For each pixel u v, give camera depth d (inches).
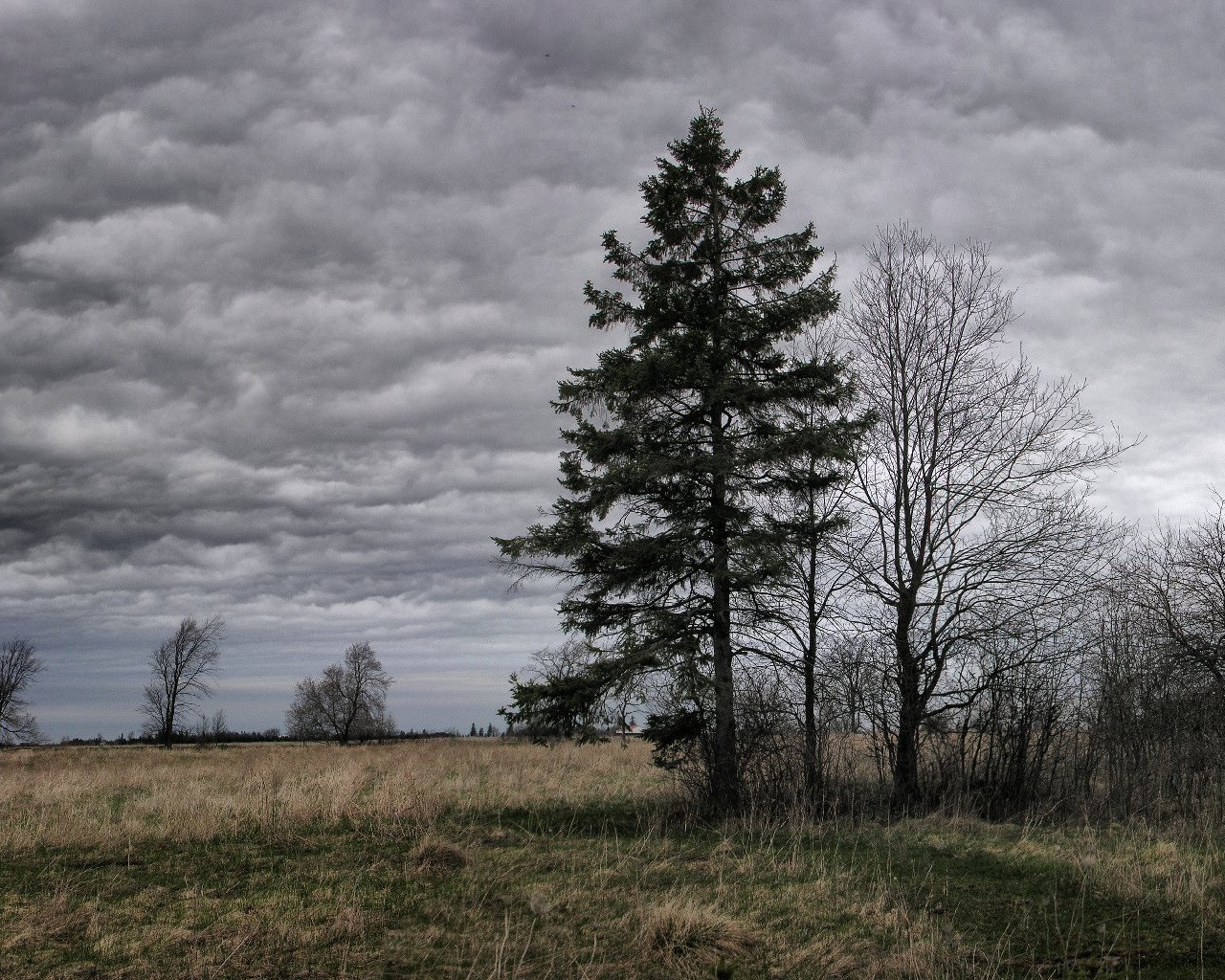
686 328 640.4
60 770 1086.4
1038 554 646.5
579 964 266.5
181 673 2687.0
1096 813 616.1
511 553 606.2
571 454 626.8
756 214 641.0
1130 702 658.2
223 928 293.0
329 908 317.4
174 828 466.6
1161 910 327.6
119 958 263.7
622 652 593.6
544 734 609.9
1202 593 624.7
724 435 609.3
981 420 671.8
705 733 618.5
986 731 668.7
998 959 273.3
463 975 256.1
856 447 616.1
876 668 666.8
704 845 468.8
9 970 251.0
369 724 3134.8
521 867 390.3
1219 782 596.4
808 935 301.7
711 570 596.4
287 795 597.6
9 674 2516.0
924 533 673.0
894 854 442.0
